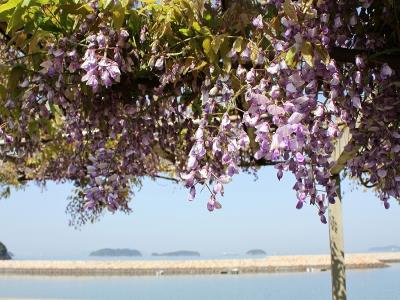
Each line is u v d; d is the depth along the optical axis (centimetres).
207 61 225
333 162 195
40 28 226
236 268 2148
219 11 231
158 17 223
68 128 256
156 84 249
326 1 205
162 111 254
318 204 191
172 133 261
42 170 495
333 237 539
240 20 214
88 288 1589
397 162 213
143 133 247
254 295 1333
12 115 244
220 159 199
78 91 236
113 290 1519
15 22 215
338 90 195
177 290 1484
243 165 414
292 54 191
